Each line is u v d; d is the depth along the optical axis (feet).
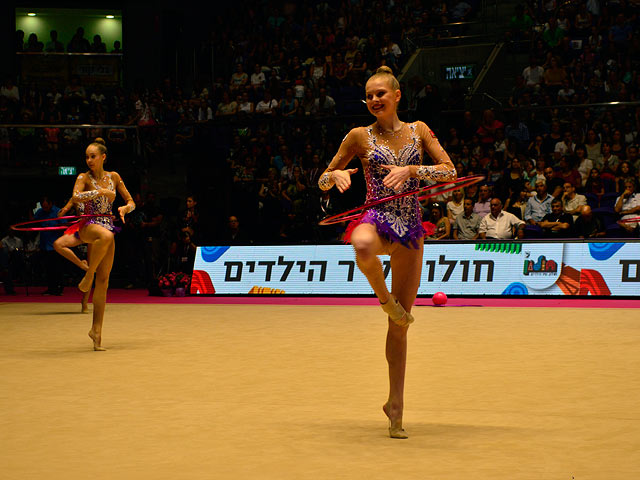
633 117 53.62
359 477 12.01
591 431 14.87
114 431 15.11
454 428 15.24
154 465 12.77
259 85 69.82
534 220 48.24
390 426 14.69
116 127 62.59
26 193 66.95
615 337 28.02
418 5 73.51
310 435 14.75
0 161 63.62
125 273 58.90
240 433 14.93
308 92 63.57
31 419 16.15
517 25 66.33
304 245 46.83
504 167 53.42
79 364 23.08
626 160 50.52
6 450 13.79
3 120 69.56
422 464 12.75
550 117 56.13
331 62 69.51
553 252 43.47
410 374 21.07
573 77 59.06
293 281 46.44
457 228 48.57
